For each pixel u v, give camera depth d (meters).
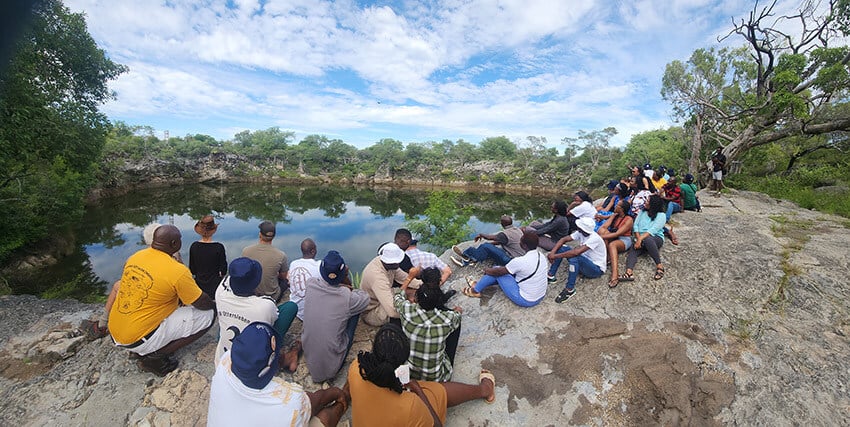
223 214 39.09
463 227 15.85
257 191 64.81
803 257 4.88
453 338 3.28
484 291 4.92
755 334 3.70
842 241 5.52
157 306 3.18
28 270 14.45
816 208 9.50
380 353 2.32
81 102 14.89
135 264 3.13
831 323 3.69
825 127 14.31
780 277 4.44
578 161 78.88
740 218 7.20
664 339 3.78
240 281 2.95
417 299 2.99
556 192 74.12
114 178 46.31
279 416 2.19
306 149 98.50
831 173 14.70
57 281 14.32
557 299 4.53
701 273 4.79
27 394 3.21
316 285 3.36
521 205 56.06
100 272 15.88
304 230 31.06
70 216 17.59
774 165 22.11
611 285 4.66
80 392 3.25
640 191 6.81
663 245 5.61
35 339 3.96
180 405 3.09
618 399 3.18
